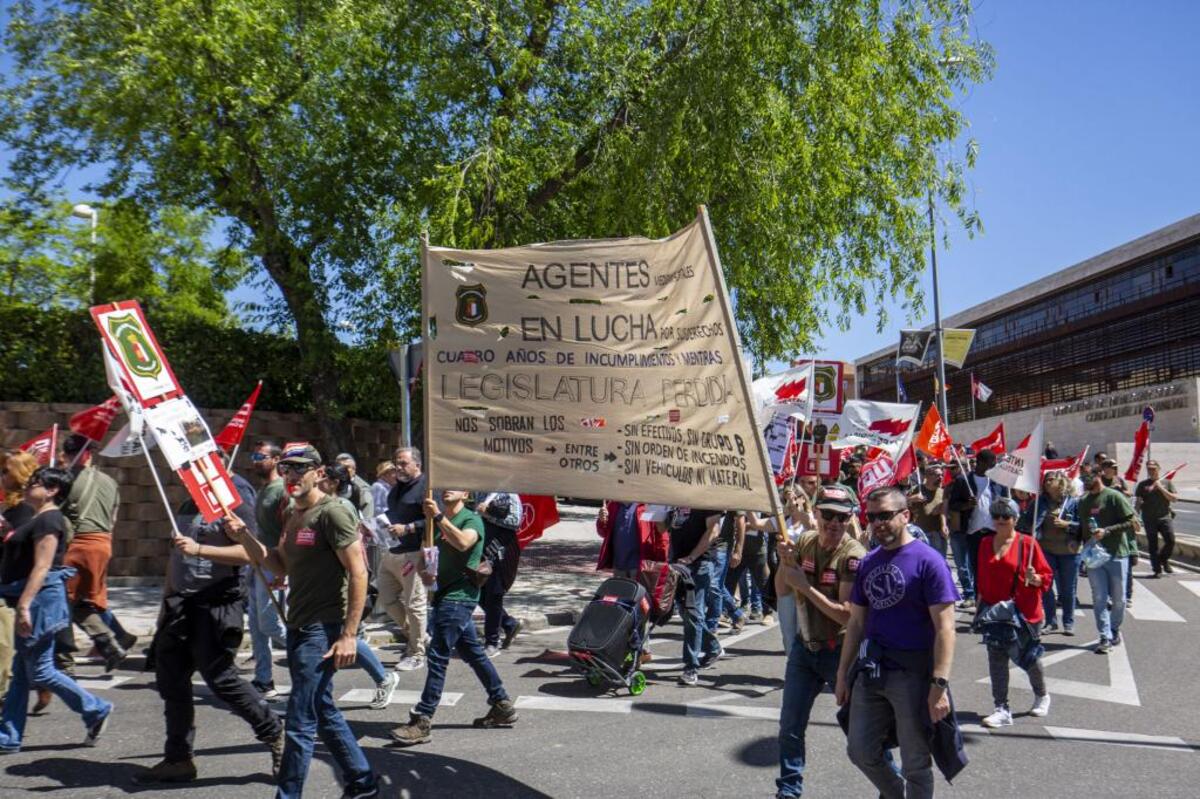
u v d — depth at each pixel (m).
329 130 13.34
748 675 8.24
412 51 14.64
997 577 6.77
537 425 5.53
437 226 12.78
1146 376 50.78
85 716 5.82
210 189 14.16
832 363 12.95
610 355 5.39
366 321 14.66
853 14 13.84
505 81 14.60
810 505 6.30
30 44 13.58
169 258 19.52
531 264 5.57
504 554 8.95
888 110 14.93
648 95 14.09
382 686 6.89
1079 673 8.38
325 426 14.40
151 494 12.49
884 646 4.24
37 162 14.17
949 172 15.73
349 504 4.84
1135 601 12.58
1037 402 62.12
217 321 19.64
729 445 5.04
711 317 5.11
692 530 8.14
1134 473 14.55
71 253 17.05
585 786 5.26
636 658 7.53
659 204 13.55
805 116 13.94
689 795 5.13
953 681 8.09
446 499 6.09
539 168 14.42
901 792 4.38
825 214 14.48
